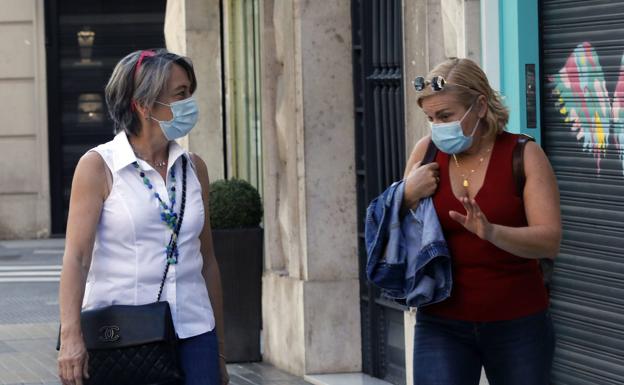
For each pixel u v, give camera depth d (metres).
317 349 10.15
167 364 5.33
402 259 5.50
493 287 5.32
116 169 5.37
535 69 7.45
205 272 5.82
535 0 7.41
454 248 5.38
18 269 19.30
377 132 9.84
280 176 11.07
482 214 5.07
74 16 23.88
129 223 5.34
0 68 23.66
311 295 10.12
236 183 11.07
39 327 13.80
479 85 5.29
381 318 9.87
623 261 6.81
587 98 7.06
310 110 10.07
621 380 6.89
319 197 10.12
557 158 7.37
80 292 5.27
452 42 7.94
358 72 10.09
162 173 5.49
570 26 7.18
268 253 11.15
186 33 13.71
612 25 6.82
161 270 5.39
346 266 10.16
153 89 5.37
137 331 5.30
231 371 10.70
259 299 11.05
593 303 7.11
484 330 5.37
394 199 5.50
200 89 13.76
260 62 12.30
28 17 23.70
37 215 23.70
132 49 24.05
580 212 7.18
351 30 10.08
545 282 5.52
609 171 6.89
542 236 5.16
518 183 5.31
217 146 13.81
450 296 5.39
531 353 5.34
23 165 23.72
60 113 23.92
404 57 8.73
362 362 10.19
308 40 10.04
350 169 10.13
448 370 5.41
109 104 5.48
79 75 23.92
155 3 24.05
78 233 5.30
